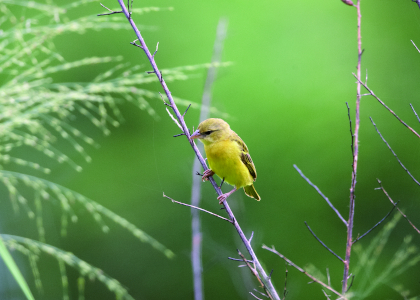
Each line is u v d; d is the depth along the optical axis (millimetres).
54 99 6605
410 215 13211
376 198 13555
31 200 11391
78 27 6926
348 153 13820
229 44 14477
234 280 9789
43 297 11531
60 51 13188
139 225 13750
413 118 14031
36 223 11250
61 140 13016
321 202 13469
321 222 13352
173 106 5891
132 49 14133
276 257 12992
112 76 13555
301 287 12641
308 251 13133
